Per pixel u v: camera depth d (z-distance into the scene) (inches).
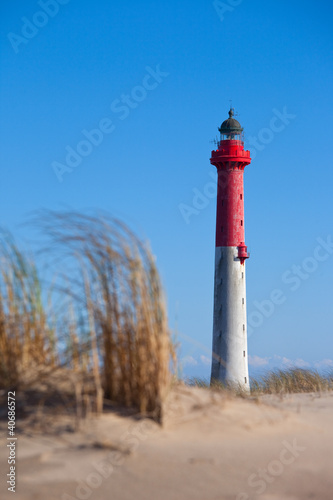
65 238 252.5
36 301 262.8
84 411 235.5
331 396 350.0
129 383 243.3
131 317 244.7
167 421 230.2
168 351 242.8
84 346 253.8
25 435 219.0
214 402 256.7
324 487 188.1
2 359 256.1
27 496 176.7
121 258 245.3
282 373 560.7
